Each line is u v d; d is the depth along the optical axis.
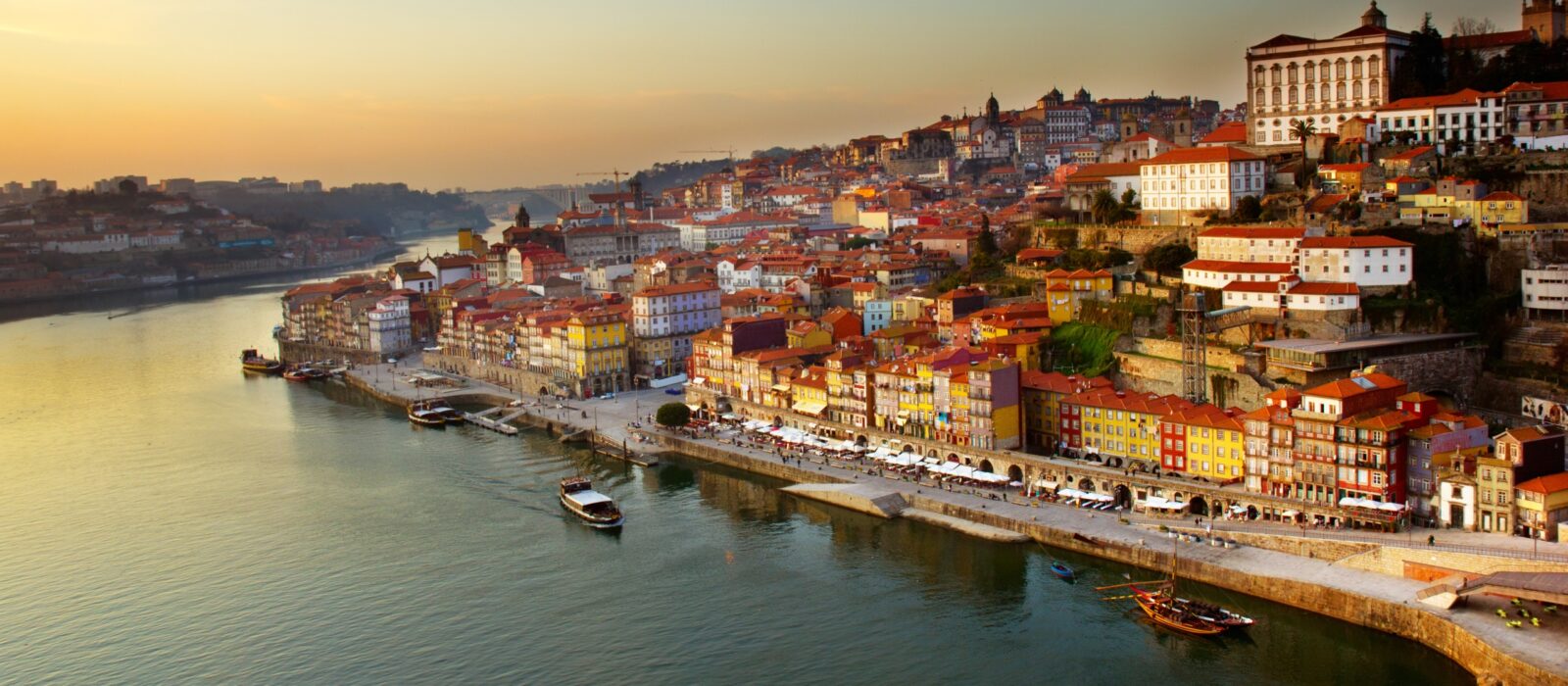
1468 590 193.62
